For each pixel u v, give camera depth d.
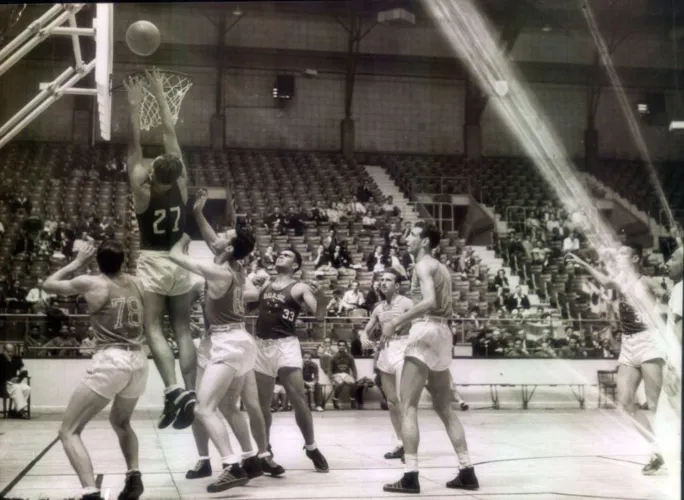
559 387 15.28
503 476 6.18
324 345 14.44
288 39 24.69
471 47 25.19
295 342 6.24
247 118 24.30
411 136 25.25
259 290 6.40
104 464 6.80
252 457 5.84
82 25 20.91
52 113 22.30
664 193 24.97
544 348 16.08
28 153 21.69
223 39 23.55
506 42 24.94
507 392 15.17
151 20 23.14
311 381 13.69
